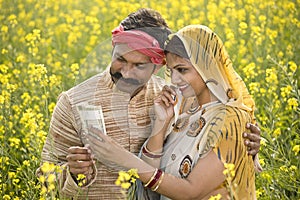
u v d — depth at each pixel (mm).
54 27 9461
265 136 5840
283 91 6727
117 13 9578
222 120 4523
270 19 8820
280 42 8273
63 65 8203
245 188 4641
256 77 7402
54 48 8773
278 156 5980
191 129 4570
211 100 4590
